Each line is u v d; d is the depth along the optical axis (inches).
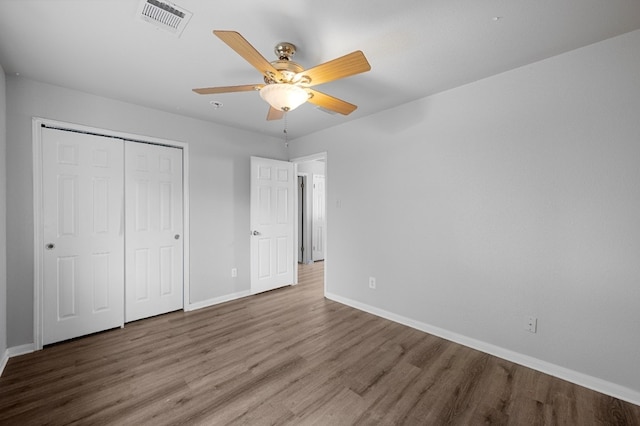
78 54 78.7
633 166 70.0
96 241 107.8
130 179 116.6
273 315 126.7
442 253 105.0
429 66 85.7
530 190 85.0
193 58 81.3
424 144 109.4
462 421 64.4
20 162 92.3
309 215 242.8
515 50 77.3
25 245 93.4
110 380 78.6
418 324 112.1
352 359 90.0
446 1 58.4
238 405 69.0
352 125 136.0
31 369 83.9
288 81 67.4
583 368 76.9
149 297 122.8
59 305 100.0
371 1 58.4
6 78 89.7
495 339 92.4
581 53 76.2
